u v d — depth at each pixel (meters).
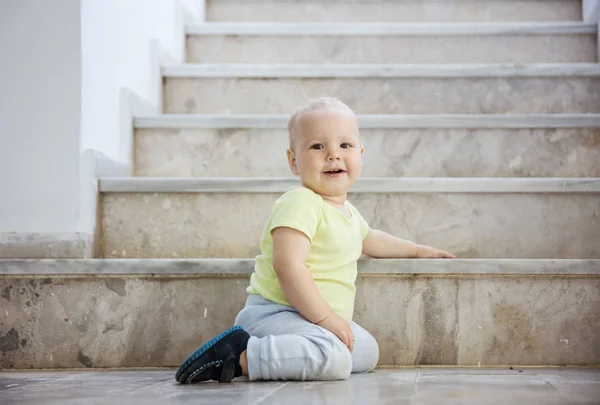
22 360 1.71
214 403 1.10
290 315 1.52
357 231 1.68
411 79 2.46
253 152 2.26
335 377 1.42
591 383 1.33
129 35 2.28
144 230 1.98
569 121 2.18
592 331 1.68
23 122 1.88
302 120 1.67
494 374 1.51
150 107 2.43
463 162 2.20
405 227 1.96
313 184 1.65
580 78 2.43
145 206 1.98
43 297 1.71
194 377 1.36
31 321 1.71
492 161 2.20
